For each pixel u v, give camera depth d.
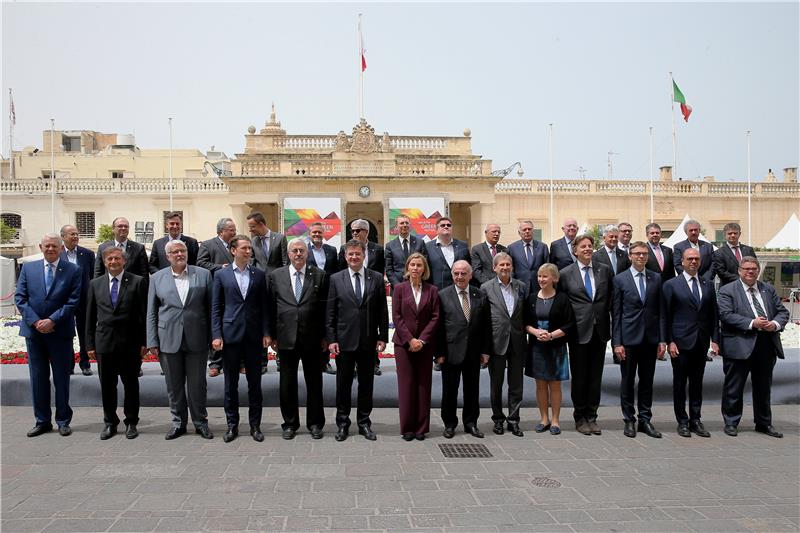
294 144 29.11
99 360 7.04
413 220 26.64
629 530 4.70
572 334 7.41
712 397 9.22
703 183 32.41
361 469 5.98
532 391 8.91
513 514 4.96
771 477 5.91
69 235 9.33
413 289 7.23
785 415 8.52
